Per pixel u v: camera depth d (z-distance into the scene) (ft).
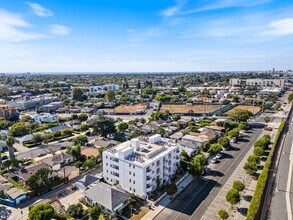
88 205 234.99
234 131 446.19
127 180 258.57
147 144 303.07
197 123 565.53
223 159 352.28
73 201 244.42
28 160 350.02
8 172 301.22
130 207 227.61
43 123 581.12
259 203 214.90
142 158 259.60
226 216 200.44
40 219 190.39
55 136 464.65
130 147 278.67
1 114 604.90
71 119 625.41
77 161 340.39
